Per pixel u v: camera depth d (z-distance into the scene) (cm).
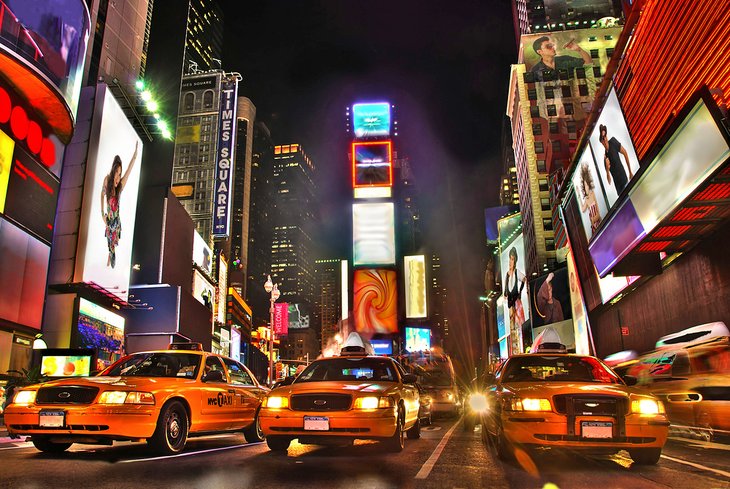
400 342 8862
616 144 2620
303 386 866
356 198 9606
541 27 10281
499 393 851
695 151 1767
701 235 2283
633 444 729
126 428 772
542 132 9100
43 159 3086
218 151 9156
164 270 5197
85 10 3039
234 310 10300
